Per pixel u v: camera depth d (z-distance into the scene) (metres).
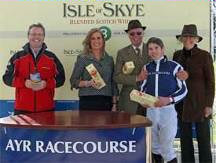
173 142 4.96
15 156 3.53
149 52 4.71
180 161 5.31
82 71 5.09
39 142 3.48
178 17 5.47
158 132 4.67
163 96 4.61
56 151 3.47
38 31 5.02
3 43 5.56
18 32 5.55
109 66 5.14
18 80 5.00
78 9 5.52
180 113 5.15
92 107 5.06
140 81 4.89
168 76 4.63
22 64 5.03
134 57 5.20
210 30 5.47
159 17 5.48
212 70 5.00
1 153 3.55
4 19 5.54
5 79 5.10
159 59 4.68
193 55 5.00
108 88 5.12
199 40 5.31
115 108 5.29
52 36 5.55
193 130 5.38
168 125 4.60
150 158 3.58
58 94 5.60
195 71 4.97
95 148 3.46
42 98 5.04
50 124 3.47
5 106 5.61
